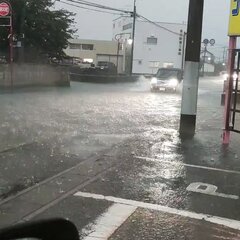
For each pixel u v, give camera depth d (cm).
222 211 580
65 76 3144
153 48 7512
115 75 4309
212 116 1681
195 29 1162
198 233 503
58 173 739
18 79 2606
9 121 1307
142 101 2233
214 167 821
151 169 788
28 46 3014
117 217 544
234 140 1101
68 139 1052
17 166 776
